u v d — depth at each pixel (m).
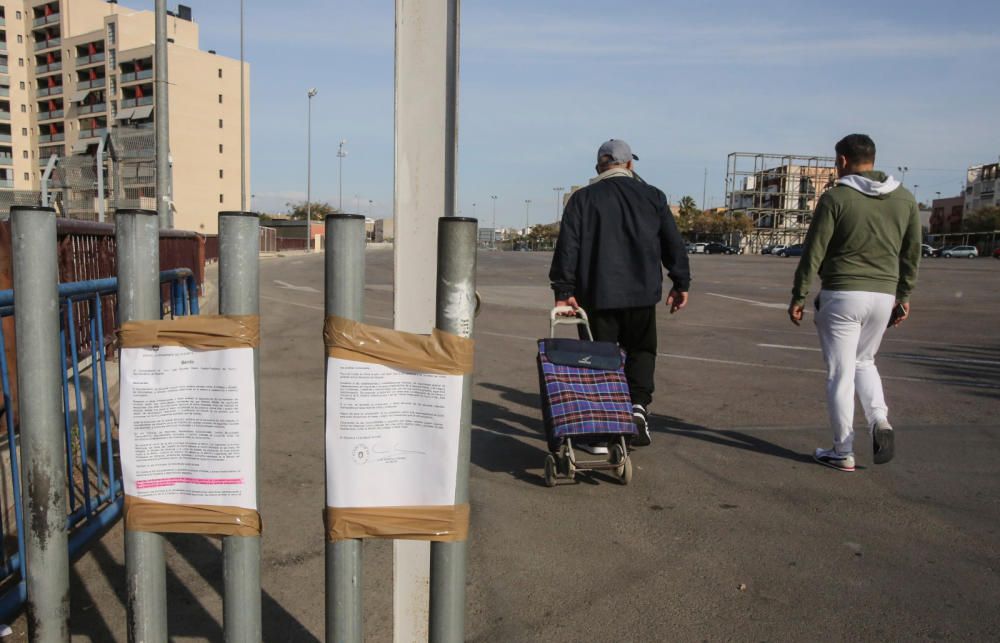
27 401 1.90
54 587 1.97
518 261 40.56
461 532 1.79
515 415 6.14
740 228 109.50
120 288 1.81
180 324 1.79
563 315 4.77
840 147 4.66
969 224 98.44
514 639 2.78
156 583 1.91
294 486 4.34
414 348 1.74
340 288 1.74
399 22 2.04
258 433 1.85
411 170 2.08
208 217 84.81
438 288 1.76
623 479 4.44
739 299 17.20
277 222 79.12
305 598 3.05
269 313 13.08
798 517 3.96
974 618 2.95
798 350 9.60
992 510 4.07
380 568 3.32
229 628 1.90
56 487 1.95
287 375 7.59
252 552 1.88
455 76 2.05
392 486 1.77
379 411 1.75
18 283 1.87
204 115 83.50
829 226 4.49
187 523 1.85
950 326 12.22
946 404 6.51
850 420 4.69
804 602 3.07
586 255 4.81
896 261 4.52
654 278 4.80
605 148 4.96
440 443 1.76
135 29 82.62
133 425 1.82
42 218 1.87
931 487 4.43
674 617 2.94
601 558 3.46
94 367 3.38
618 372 4.48
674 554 3.51
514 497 4.23
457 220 1.71
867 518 3.96
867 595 3.13
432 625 1.85
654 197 4.83
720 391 7.04
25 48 91.12
